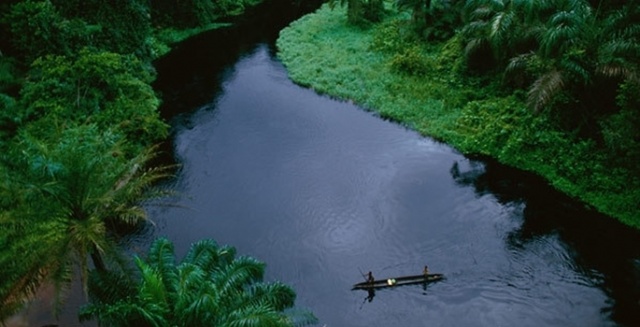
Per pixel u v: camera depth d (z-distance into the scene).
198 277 11.23
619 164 18.08
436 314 14.45
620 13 18.38
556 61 19.58
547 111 20.16
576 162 18.86
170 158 21.91
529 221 17.50
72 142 13.16
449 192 19.14
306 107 25.78
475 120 22.34
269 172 20.78
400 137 22.75
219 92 27.95
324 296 15.21
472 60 24.84
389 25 33.00
